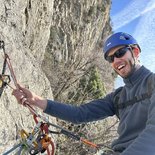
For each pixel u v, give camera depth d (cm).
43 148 99
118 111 103
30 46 301
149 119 70
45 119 105
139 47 98
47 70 384
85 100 366
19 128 165
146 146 64
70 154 257
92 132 279
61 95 353
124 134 94
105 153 101
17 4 234
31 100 111
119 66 96
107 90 626
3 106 154
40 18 322
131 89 94
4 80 127
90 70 433
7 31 185
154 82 86
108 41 98
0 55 157
